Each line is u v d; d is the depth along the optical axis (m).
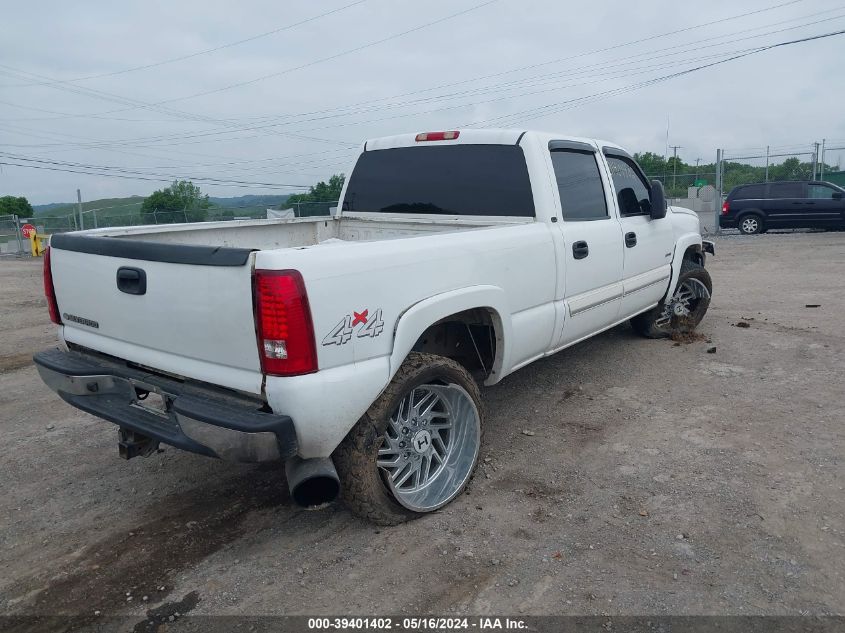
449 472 3.72
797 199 19.55
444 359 3.53
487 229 4.02
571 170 4.94
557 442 4.46
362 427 3.18
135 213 29.75
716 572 3.01
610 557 3.15
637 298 5.84
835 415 4.68
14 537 3.55
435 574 3.08
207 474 4.23
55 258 3.72
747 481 3.80
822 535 3.25
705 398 5.14
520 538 3.34
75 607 2.96
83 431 5.02
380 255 3.16
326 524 3.56
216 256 2.86
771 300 8.90
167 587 3.07
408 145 5.24
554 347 4.75
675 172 31.52
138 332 3.31
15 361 7.17
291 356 2.78
